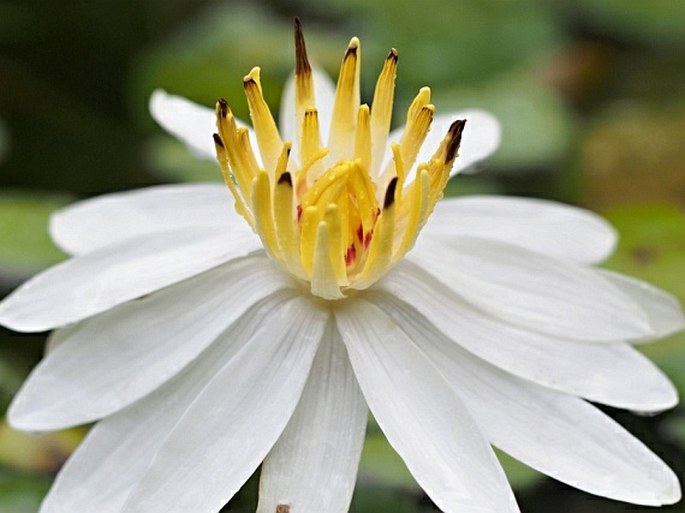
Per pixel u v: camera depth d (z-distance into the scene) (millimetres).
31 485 345
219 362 316
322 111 358
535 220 349
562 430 311
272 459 302
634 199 477
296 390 308
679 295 394
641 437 355
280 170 309
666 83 564
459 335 319
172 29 583
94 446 309
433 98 483
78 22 558
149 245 328
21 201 408
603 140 504
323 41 519
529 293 328
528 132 466
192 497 294
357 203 311
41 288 322
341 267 307
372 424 353
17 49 551
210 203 343
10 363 380
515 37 550
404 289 322
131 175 484
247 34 504
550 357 320
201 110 356
